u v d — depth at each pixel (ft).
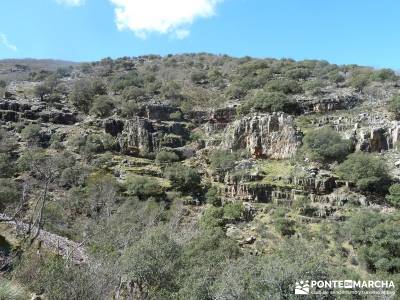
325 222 234.99
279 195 265.75
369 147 304.71
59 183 254.47
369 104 387.96
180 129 386.52
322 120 354.74
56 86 481.46
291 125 334.85
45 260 81.56
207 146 359.66
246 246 203.72
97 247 119.24
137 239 143.13
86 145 326.24
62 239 119.44
